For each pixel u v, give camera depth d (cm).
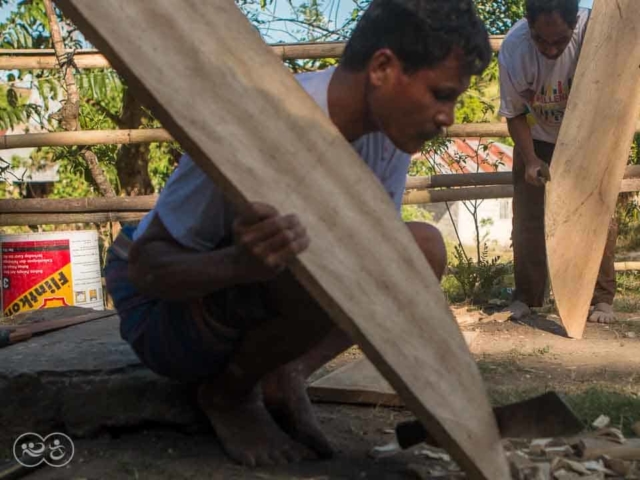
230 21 205
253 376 251
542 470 235
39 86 750
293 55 604
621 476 243
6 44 773
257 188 192
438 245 260
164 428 289
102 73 705
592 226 470
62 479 248
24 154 1230
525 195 517
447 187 656
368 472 246
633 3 476
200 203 219
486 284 601
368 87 216
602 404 307
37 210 612
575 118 469
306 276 194
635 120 476
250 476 241
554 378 374
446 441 205
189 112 189
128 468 253
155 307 246
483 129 638
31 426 288
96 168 674
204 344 239
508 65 480
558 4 429
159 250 219
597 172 471
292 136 204
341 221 205
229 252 205
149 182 817
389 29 210
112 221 618
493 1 748
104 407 286
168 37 193
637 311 545
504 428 224
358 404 322
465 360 221
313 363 276
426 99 210
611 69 473
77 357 303
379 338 200
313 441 260
